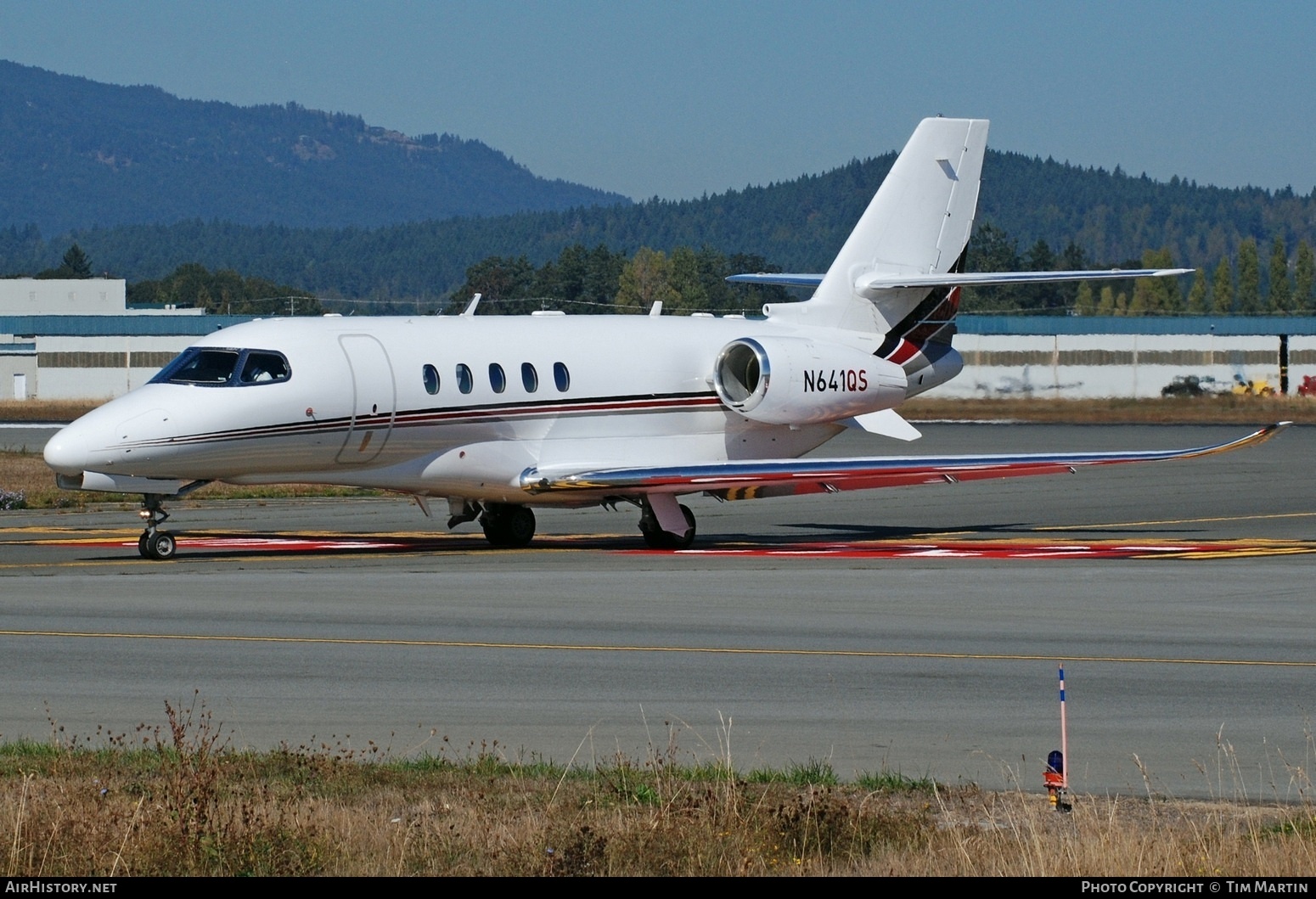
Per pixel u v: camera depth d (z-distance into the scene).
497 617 73.44
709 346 112.94
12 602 77.94
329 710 53.47
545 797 41.31
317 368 94.38
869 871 35.09
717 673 59.69
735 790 39.12
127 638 67.38
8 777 42.94
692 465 100.69
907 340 120.12
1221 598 80.94
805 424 113.88
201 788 37.94
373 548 105.19
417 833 37.34
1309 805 40.91
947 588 84.19
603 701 54.78
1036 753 47.59
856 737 49.66
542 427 103.75
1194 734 49.91
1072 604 78.25
